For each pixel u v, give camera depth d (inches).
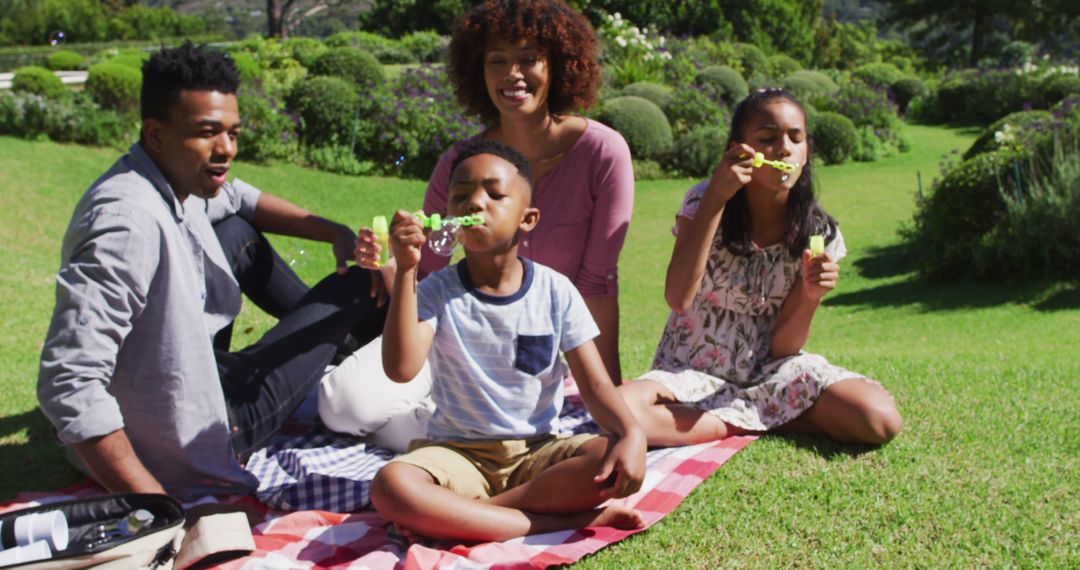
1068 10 1727.4
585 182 132.9
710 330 132.5
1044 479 113.0
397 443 123.7
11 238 381.7
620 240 134.7
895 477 114.0
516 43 127.2
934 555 96.2
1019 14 1743.4
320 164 580.4
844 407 122.7
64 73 930.1
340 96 595.5
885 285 384.5
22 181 458.3
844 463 118.6
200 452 106.5
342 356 140.9
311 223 131.5
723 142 639.1
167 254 98.8
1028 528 101.1
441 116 597.6
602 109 649.6
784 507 106.7
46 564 81.9
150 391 102.1
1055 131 360.2
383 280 127.0
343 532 101.3
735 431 127.2
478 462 102.3
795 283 128.8
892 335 290.5
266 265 136.8
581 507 99.1
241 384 114.2
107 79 579.8
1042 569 93.2
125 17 2121.1
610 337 139.4
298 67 845.8
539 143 133.3
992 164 373.1
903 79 1095.6
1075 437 126.6
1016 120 440.1
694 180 625.9
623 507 100.7
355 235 129.3
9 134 542.3
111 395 99.1
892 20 1924.2
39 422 138.1
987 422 132.9
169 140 100.7
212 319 113.1
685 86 724.0
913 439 126.2
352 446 124.2
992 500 107.7
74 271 93.7
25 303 218.4
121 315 95.0
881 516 104.3
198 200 114.5
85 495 109.8
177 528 89.1
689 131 685.9
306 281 380.5
